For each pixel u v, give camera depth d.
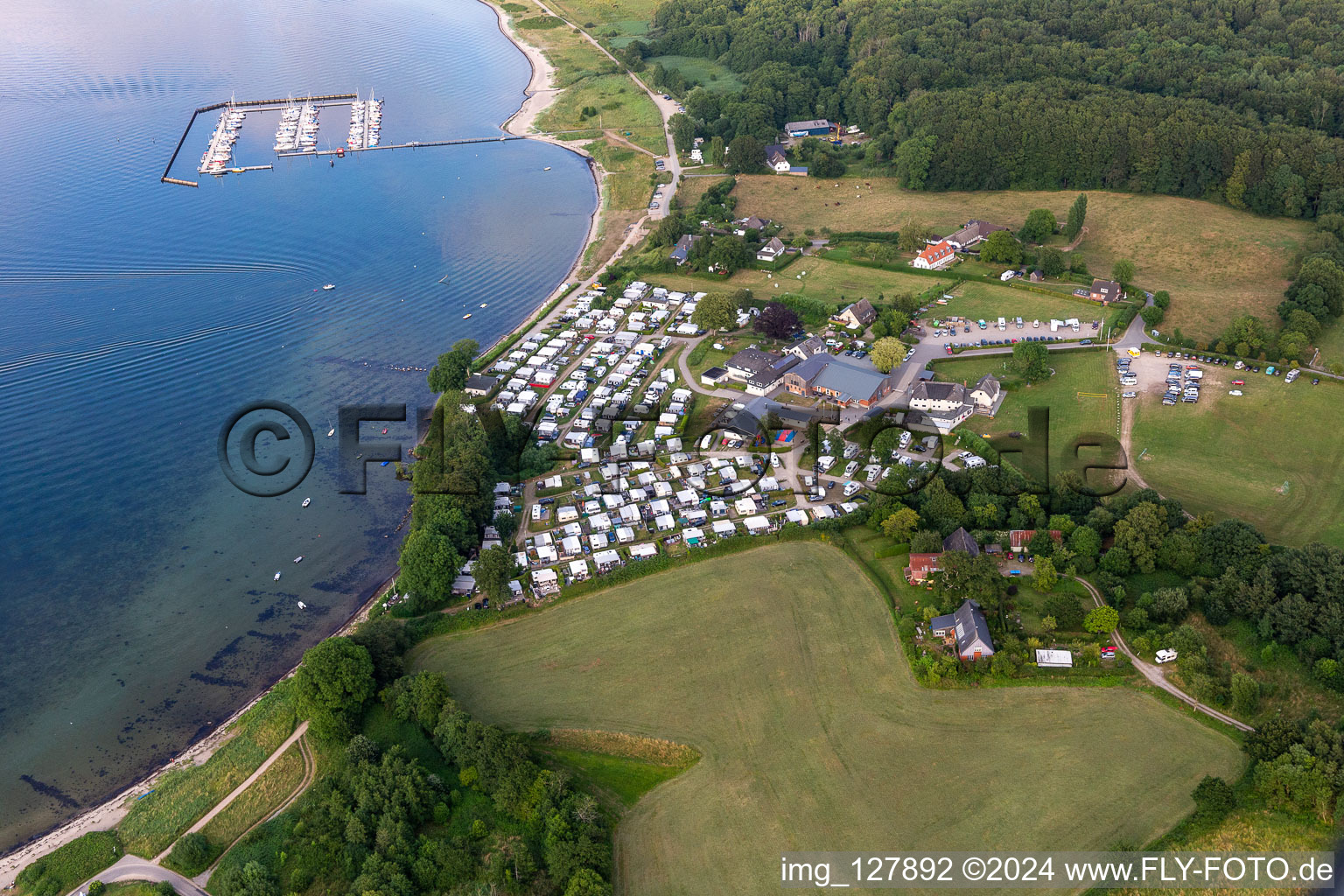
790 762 154.25
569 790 147.38
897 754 154.75
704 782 151.75
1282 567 174.00
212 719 174.00
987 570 178.88
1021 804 145.38
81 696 179.38
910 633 177.25
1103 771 149.75
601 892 131.38
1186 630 168.12
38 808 158.00
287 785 156.25
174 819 151.88
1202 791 141.00
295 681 165.12
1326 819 136.88
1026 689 165.62
